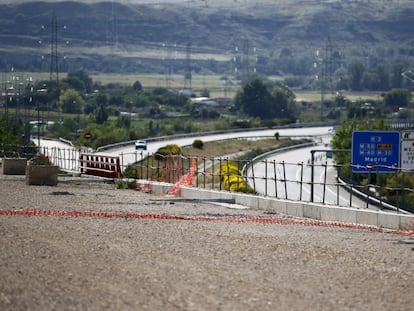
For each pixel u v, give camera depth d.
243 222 64.25
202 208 75.56
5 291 33.00
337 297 35.94
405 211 74.94
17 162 120.56
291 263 43.28
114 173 112.69
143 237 50.09
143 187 100.31
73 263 39.22
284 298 34.94
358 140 86.31
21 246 43.28
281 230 59.22
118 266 39.19
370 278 40.62
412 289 38.69
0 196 79.00
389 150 86.12
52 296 32.62
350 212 69.12
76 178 113.75
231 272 39.62
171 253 44.19
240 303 33.47
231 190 98.56
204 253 44.78
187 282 36.59
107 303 32.06
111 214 64.44
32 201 74.56
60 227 53.19
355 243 52.97
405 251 50.16
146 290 34.53
